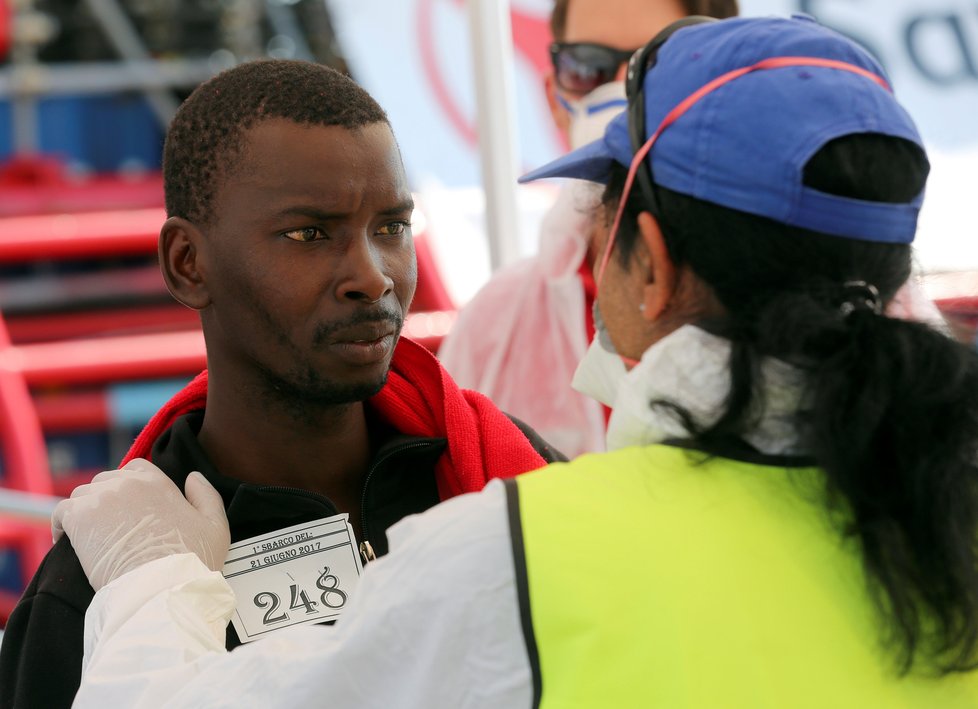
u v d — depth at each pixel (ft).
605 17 9.04
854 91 4.20
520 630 3.94
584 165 4.80
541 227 9.23
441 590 4.00
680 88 4.35
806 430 4.03
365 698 4.15
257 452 5.53
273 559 5.40
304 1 22.94
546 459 6.39
